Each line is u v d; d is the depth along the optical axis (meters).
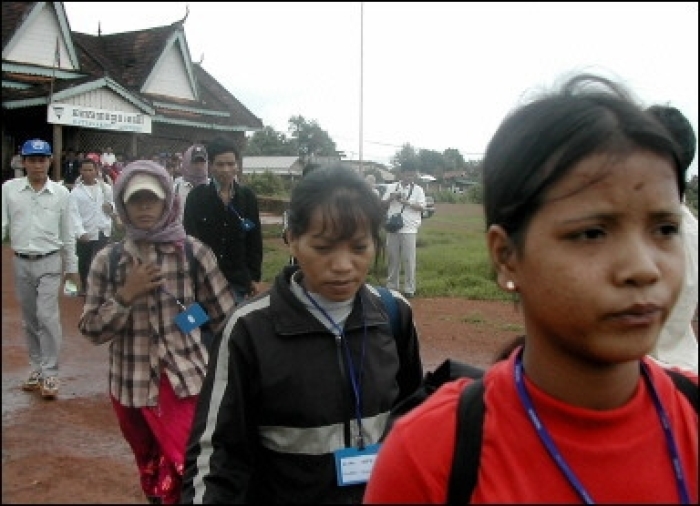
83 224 8.84
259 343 2.11
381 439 2.20
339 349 2.17
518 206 0.89
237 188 4.77
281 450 2.12
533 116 0.91
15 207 5.55
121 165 13.54
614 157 0.84
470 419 0.96
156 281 3.10
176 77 18.39
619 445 0.90
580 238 0.85
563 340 0.88
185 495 2.06
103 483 4.14
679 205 0.88
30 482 4.11
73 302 9.05
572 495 0.89
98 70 17.28
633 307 0.82
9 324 7.35
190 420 3.09
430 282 9.27
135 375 3.12
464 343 6.43
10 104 14.38
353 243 2.12
